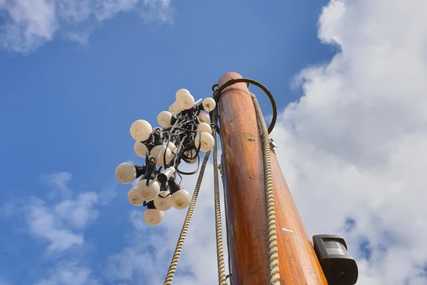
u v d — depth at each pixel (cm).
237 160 362
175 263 304
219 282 270
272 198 279
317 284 255
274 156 405
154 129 430
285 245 275
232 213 318
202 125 446
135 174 402
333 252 312
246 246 281
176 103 475
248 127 410
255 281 258
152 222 406
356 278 310
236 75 531
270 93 523
